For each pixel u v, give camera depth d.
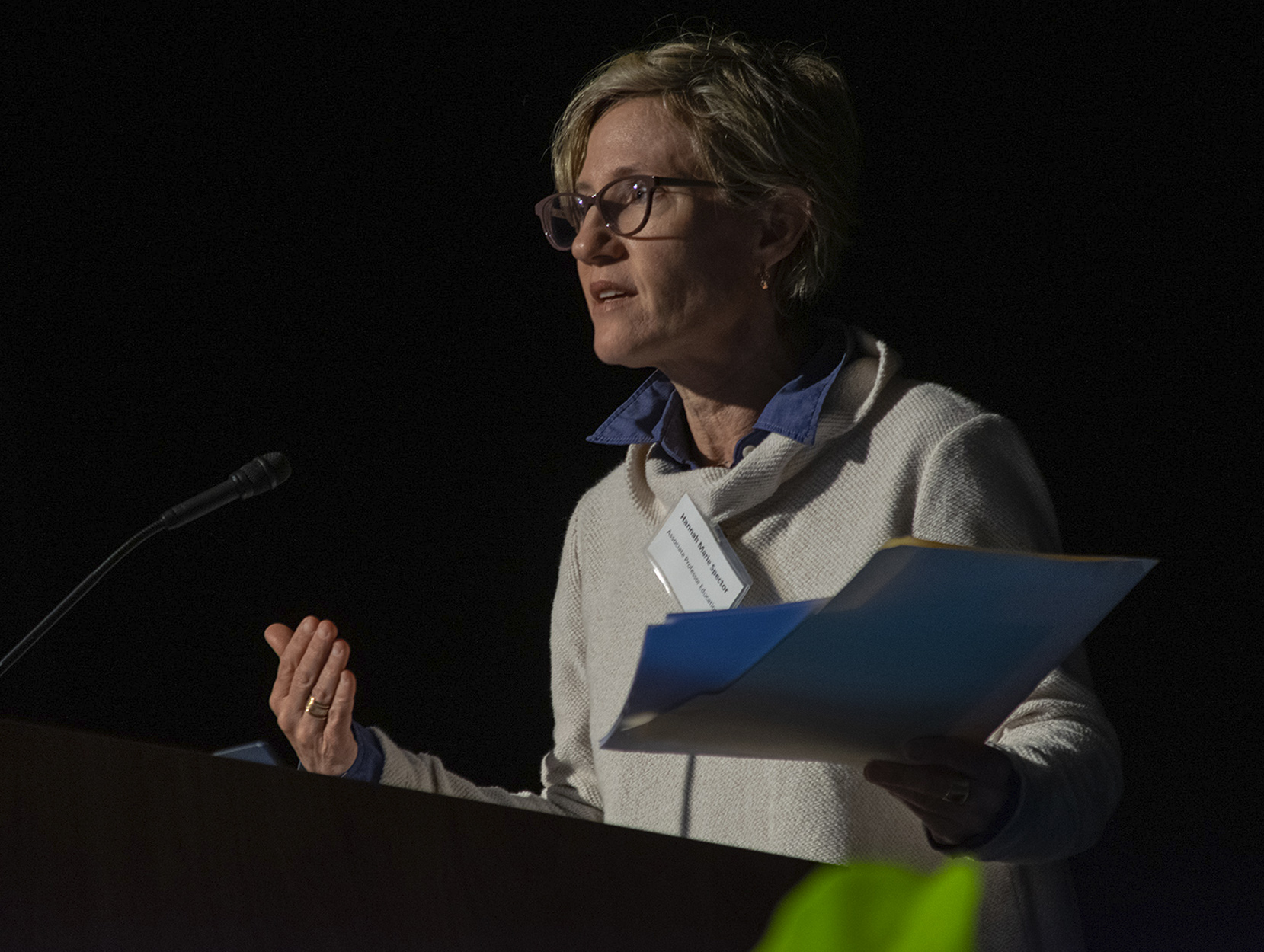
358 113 12.72
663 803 5.42
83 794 2.48
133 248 12.94
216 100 12.81
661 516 5.94
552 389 12.59
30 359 12.84
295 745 5.25
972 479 5.08
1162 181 10.05
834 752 3.43
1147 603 10.12
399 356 12.86
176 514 5.41
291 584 12.79
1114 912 9.89
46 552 12.73
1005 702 3.33
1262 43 9.66
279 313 12.94
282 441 12.89
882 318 10.83
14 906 2.17
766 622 2.94
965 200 10.65
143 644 12.72
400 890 2.34
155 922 2.15
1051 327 10.43
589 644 6.12
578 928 2.32
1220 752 9.78
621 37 11.72
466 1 12.33
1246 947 9.50
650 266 5.40
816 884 2.59
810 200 5.53
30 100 12.71
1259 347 9.76
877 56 10.82
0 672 4.94
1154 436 10.12
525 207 12.50
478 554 12.66
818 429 5.34
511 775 12.41
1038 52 10.39
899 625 2.93
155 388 12.91
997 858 3.65
